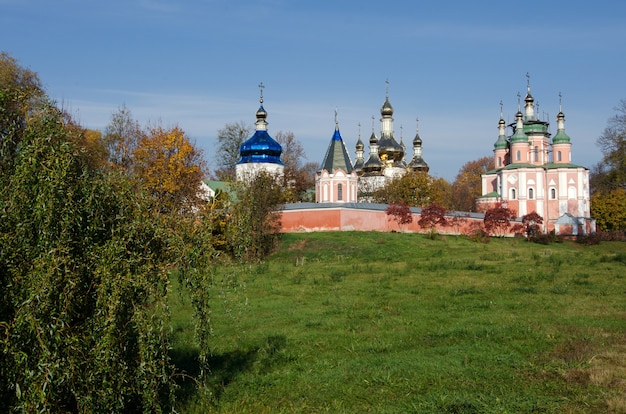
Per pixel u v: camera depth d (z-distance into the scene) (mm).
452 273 29172
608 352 12844
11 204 7441
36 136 7691
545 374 11641
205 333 9281
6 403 7379
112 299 7617
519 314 17703
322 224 54875
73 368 7312
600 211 84000
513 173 80125
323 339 15109
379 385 11281
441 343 14523
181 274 9086
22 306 7020
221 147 80688
